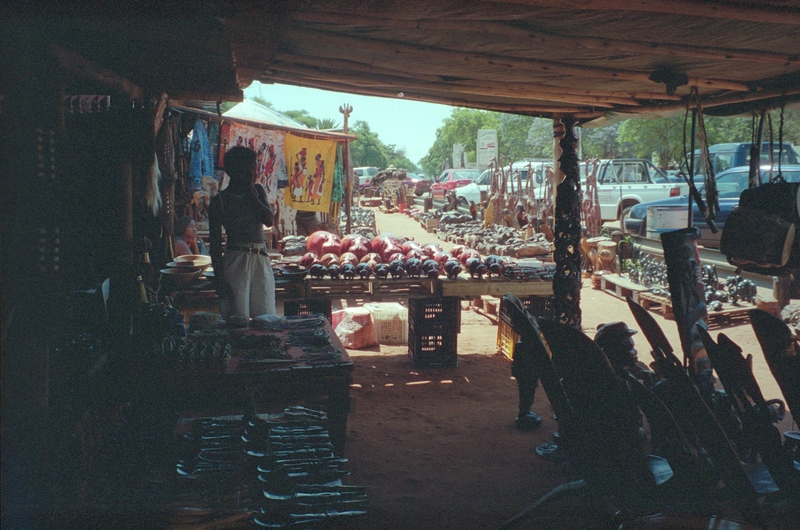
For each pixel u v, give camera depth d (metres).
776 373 3.07
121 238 3.52
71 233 3.88
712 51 3.00
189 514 2.51
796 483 2.57
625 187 18.08
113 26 2.51
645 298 9.34
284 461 3.02
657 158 31.25
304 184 9.91
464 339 7.71
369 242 7.79
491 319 8.73
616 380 2.61
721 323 8.09
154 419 3.44
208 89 4.46
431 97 4.46
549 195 14.43
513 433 4.72
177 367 3.37
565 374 2.76
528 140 40.19
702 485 2.60
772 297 8.31
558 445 4.34
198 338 3.92
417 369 6.40
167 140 5.90
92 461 2.90
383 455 4.29
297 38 2.87
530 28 2.67
